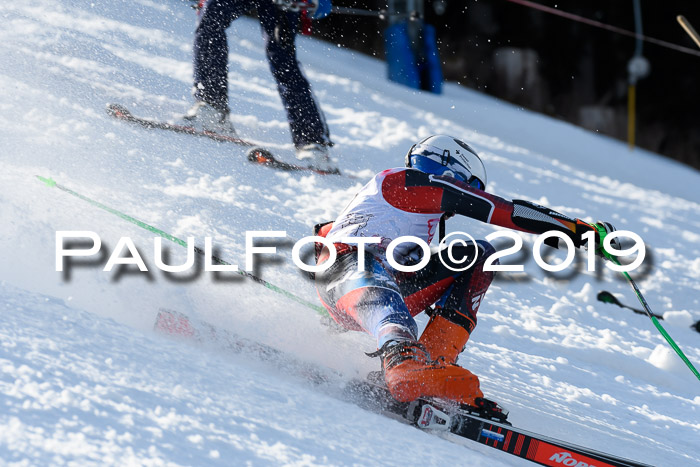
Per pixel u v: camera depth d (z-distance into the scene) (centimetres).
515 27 8000
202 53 2284
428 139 1093
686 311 2123
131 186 1614
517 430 834
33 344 668
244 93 3141
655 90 8112
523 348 1509
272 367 876
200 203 1644
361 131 3222
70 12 3294
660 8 8019
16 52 2545
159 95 2544
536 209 1018
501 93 8050
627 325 1931
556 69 8062
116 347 729
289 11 2278
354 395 868
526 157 4400
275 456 595
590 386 1390
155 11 3750
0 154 1542
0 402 545
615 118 8094
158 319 878
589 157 5756
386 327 919
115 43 3095
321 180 2219
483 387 1163
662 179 5912
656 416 1316
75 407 570
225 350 880
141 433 560
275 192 1972
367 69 5706
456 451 762
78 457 504
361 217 1045
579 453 829
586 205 3484
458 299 1034
